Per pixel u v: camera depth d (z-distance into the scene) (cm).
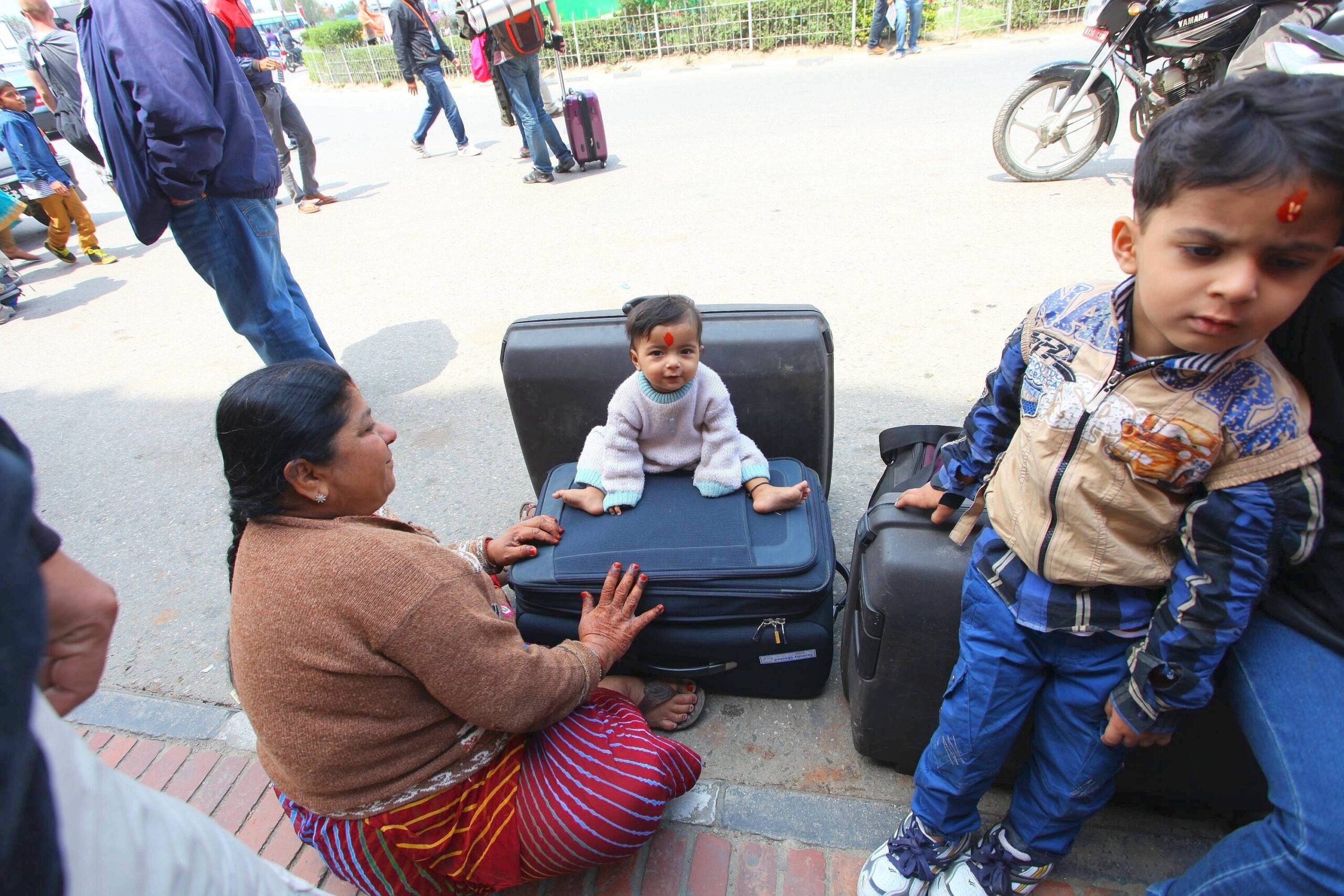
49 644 82
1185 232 93
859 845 168
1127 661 123
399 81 1719
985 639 138
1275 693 113
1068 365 118
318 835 146
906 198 530
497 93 659
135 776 201
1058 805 139
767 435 222
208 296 546
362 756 137
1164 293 98
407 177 794
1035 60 979
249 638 131
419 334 428
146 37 245
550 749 155
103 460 352
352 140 1073
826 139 713
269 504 136
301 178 828
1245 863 117
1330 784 105
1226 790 154
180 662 236
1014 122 517
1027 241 440
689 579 181
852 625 183
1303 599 113
